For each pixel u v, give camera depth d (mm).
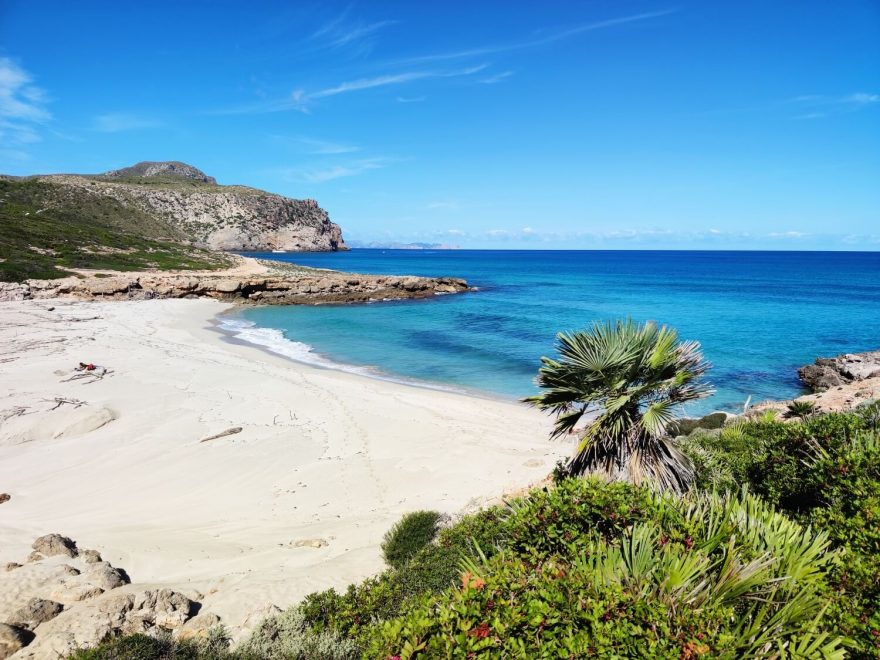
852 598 2941
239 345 30500
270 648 5219
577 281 88938
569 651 2529
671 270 127188
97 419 15719
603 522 3889
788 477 5324
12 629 5434
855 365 21969
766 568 3035
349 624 5668
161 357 24688
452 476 12812
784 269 132625
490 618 2787
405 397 20000
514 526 4043
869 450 4656
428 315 45656
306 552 8828
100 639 5500
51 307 37000
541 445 15266
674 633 2576
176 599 6562
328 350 30062
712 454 7742
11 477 12219
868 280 93188
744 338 34312
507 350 30141
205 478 12570
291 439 15125
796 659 2439
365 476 12820
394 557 7969
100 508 10875
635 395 6656
